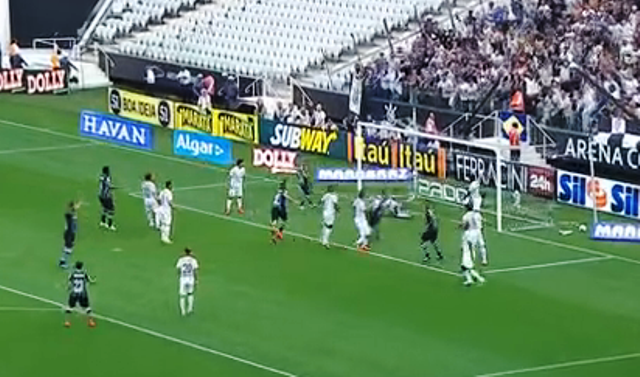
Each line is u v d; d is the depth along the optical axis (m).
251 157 84.69
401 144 79.75
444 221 71.56
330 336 56.31
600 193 72.38
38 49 111.44
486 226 70.75
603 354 54.25
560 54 82.12
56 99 100.75
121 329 57.31
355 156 82.12
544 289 61.56
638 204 70.94
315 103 90.00
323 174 76.25
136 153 86.19
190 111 90.56
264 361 53.84
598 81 80.00
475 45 86.19
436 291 61.44
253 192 77.44
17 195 76.75
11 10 111.25
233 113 88.12
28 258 66.25
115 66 103.75
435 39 87.94
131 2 108.19
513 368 52.88
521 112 78.56
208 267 64.88
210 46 101.12
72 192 77.38
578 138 75.94
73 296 57.97
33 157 84.88
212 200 75.88
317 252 67.00
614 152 74.38
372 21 95.88
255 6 102.62
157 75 100.44
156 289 62.03
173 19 105.69
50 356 54.53
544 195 74.62
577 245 67.88
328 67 94.12
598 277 63.16
